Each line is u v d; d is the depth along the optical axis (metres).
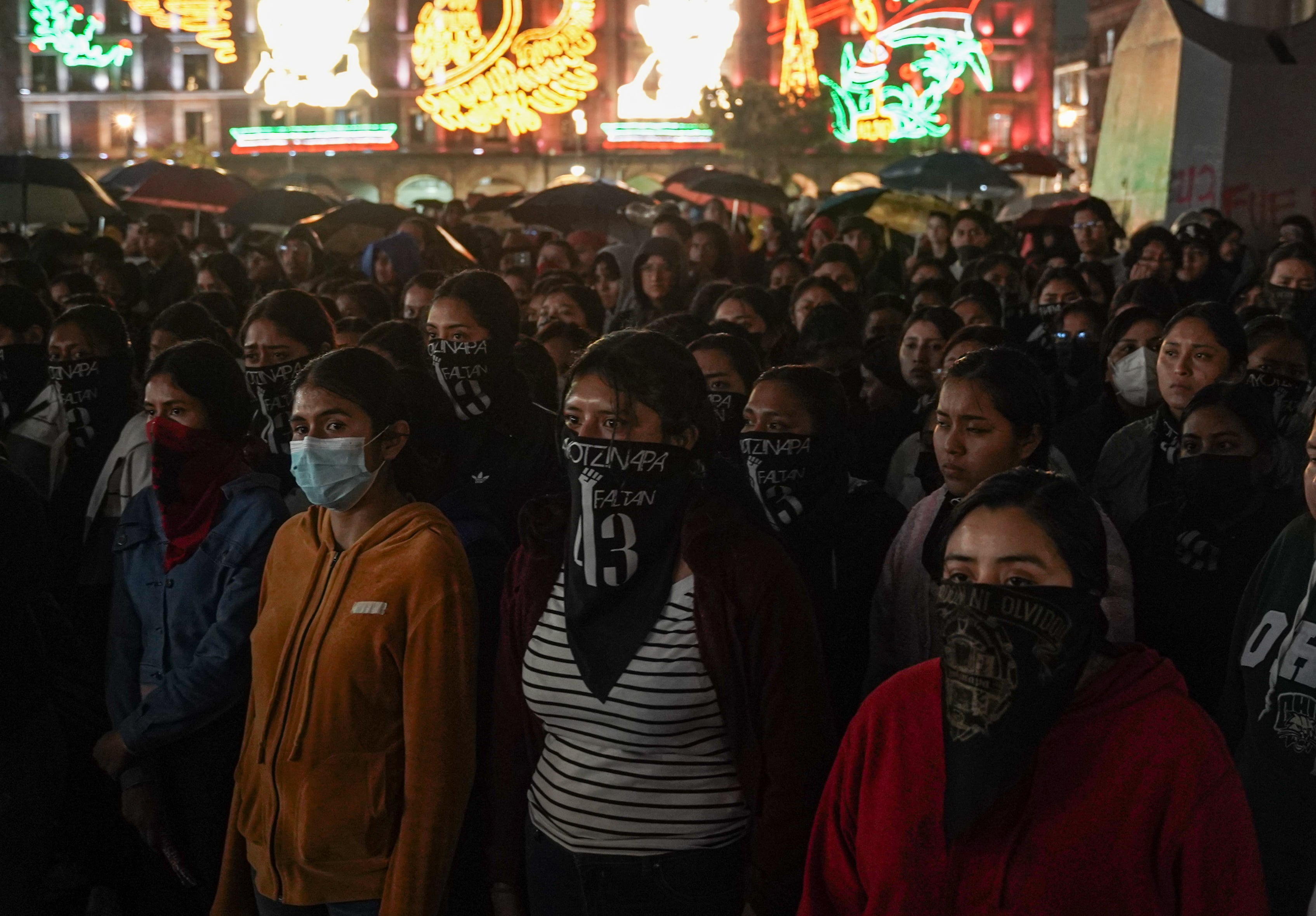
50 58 59.03
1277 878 2.71
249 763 2.88
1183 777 1.90
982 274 8.37
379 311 6.51
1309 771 2.67
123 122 58.66
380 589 2.74
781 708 2.46
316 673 2.74
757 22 56.06
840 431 3.38
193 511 3.37
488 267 12.36
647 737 2.51
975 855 1.97
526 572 2.67
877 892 2.06
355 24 50.06
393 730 2.77
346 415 2.81
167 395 3.35
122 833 3.84
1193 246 8.72
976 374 3.08
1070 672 1.92
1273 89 13.40
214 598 3.34
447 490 3.40
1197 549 3.43
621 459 2.50
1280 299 7.02
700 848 2.55
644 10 50.59
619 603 2.54
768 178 49.72
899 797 2.06
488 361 3.90
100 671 4.14
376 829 2.75
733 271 9.39
